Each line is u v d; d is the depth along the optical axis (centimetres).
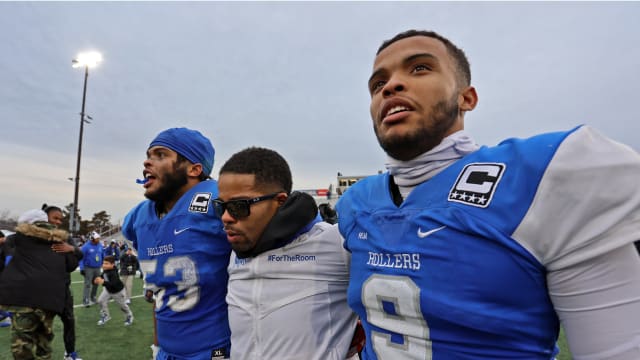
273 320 127
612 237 63
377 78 101
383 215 95
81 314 652
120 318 614
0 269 346
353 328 136
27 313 317
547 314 73
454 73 96
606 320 64
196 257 158
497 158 82
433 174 92
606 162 67
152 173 176
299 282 130
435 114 89
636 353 60
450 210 80
